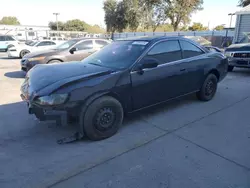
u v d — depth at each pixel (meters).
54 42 14.51
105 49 4.14
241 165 2.48
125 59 3.47
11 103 4.71
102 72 3.10
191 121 3.69
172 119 3.77
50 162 2.55
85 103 2.83
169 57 3.80
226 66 5.04
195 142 2.99
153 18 32.78
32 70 3.59
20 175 2.33
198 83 4.40
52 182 2.23
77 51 7.51
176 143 2.97
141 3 32.25
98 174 2.34
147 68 3.38
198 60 4.28
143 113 4.04
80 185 2.18
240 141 3.01
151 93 3.54
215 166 2.46
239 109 4.24
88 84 2.85
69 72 3.18
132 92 3.27
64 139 3.02
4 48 19.36
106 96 3.01
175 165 2.48
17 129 3.41
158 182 2.21
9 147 2.88
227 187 2.13
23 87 3.31
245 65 7.51
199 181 2.22
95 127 2.95
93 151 2.78
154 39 3.73
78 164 2.52
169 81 3.76
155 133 3.26
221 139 3.08
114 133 3.18
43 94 2.71
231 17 28.16
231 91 5.56
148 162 2.54
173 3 30.91
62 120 2.77
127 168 2.44
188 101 4.71
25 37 34.16
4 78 7.66
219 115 3.94
